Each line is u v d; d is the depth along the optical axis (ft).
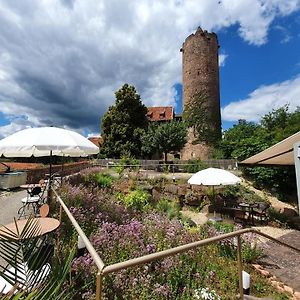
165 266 10.13
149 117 144.77
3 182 38.96
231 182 29.45
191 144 113.19
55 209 18.52
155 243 12.66
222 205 36.58
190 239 13.97
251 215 33.12
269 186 45.85
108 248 10.92
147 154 109.91
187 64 119.24
